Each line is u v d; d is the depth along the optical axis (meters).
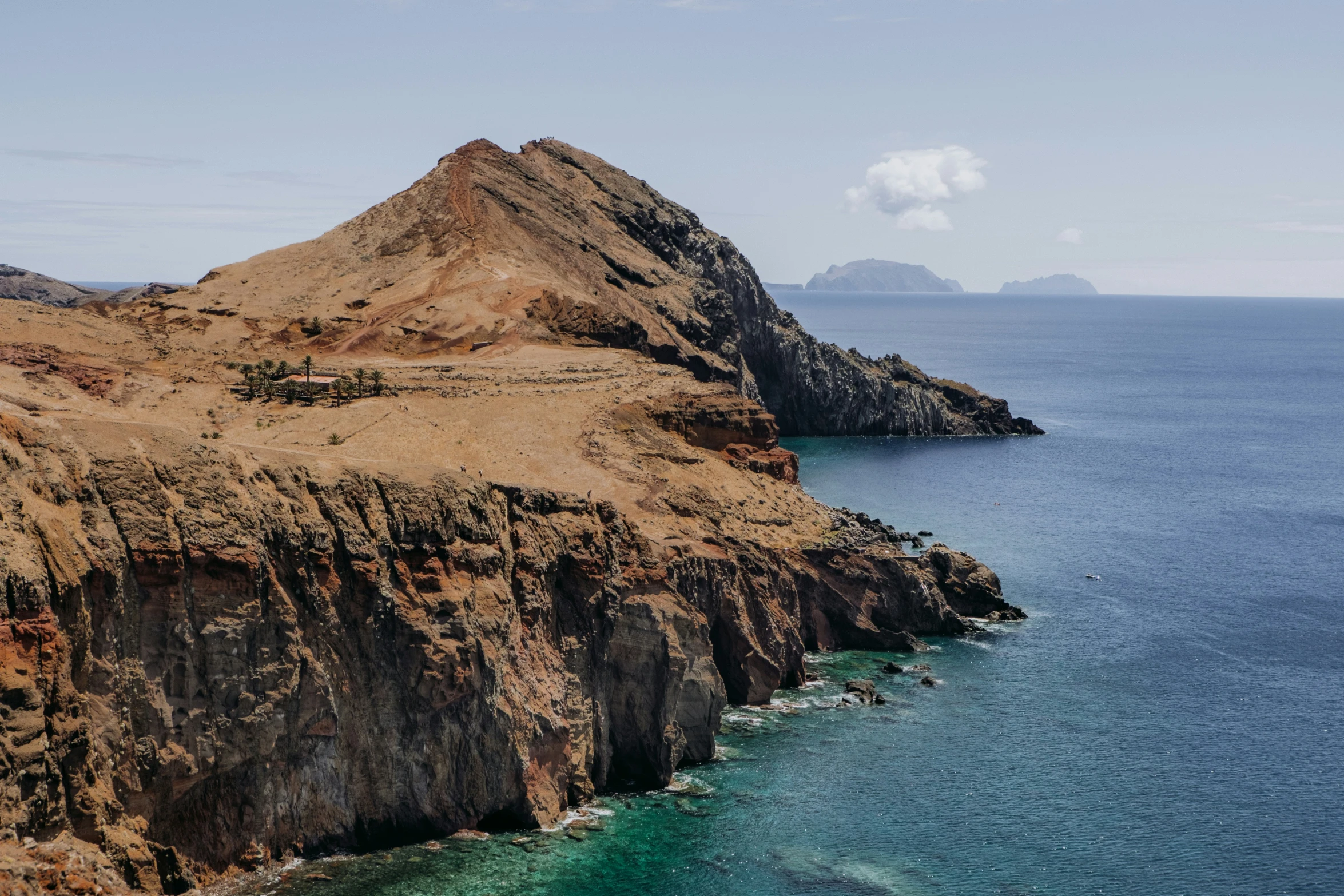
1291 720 102.38
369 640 76.81
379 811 77.44
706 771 91.12
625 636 90.88
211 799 70.75
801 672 110.62
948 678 112.06
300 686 73.62
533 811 80.69
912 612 123.81
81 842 61.56
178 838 69.50
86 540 66.00
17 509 63.66
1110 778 90.56
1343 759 94.62
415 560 79.81
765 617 107.44
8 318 132.50
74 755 62.19
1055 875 76.69
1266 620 130.62
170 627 68.62
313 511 76.88
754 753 94.31
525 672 83.38
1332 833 82.88
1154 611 133.62
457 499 83.25
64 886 58.12
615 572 90.81
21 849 58.03
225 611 70.38
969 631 126.00
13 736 58.59
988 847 79.94
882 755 94.25
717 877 75.12
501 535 86.06
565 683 86.19
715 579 102.75
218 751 69.75
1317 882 76.75
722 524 115.50
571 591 88.94
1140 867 78.06
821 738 97.56
